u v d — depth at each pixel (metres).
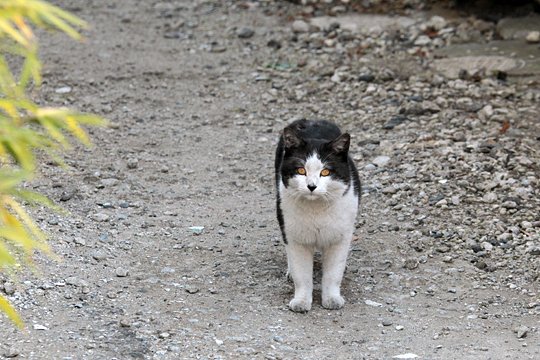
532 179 12.35
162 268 10.23
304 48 18.16
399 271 10.34
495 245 10.84
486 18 18.77
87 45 18.23
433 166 12.88
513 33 17.72
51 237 10.51
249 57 17.84
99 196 12.16
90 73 16.81
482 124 14.31
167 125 14.91
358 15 19.62
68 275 9.73
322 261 10.00
